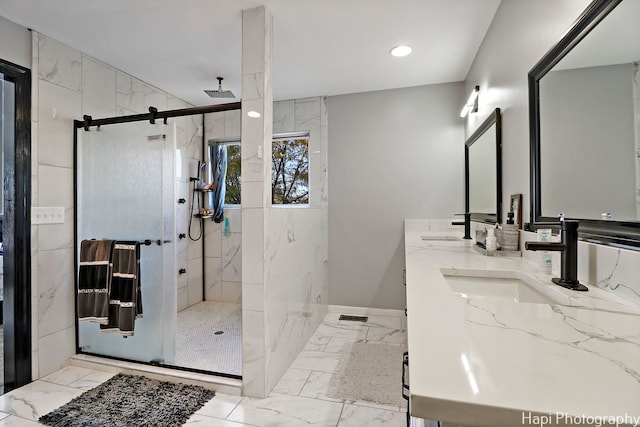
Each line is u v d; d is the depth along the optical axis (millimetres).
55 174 2203
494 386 424
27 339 2035
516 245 1611
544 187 1353
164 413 1713
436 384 430
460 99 3115
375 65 2744
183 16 2000
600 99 982
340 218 3449
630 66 860
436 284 1005
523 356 510
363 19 2062
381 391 1938
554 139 1266
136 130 2207
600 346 550
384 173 3320
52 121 2195
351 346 2602
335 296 3475
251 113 1872
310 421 1660
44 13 1937
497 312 733
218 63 2689
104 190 2271
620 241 899
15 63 2002
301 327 2539
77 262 2328
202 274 3975
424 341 566
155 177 2168
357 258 3406
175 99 3506
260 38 1882
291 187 3693
